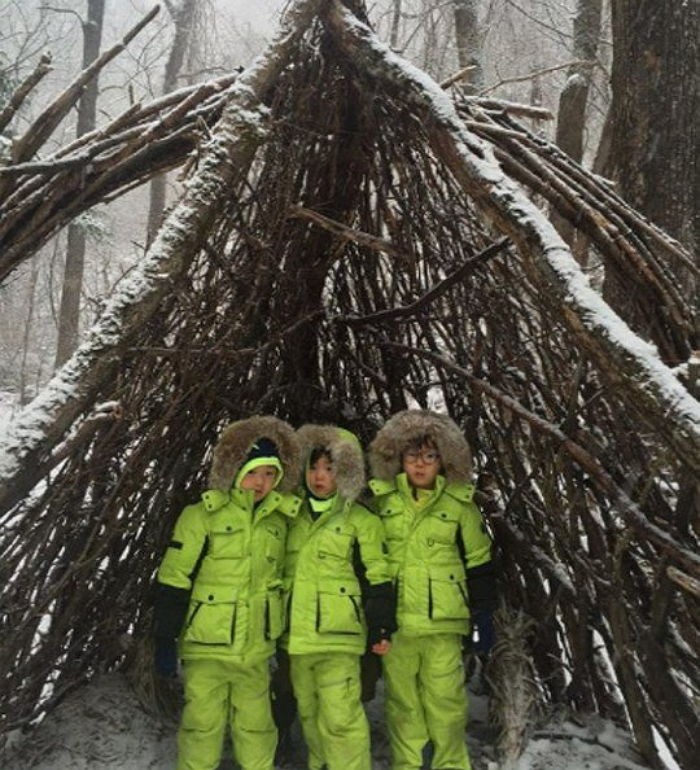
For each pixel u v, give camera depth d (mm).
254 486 2641
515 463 2941
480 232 2920
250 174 2902
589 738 2646
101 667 2865
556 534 2748
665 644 2445
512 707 2656
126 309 2279
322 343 3590
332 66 2881
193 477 3045
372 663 2910
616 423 2576
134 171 2805
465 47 8750
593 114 13102
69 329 10656
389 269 3451
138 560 2818
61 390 2174
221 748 2564
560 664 2818
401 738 2633
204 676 2533
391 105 2859
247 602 2537
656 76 4156
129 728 2662
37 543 2350
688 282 3547
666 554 2246
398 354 3477
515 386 2939
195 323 2607
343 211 3191
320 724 2549
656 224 4117
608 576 2576
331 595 2596
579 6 8352
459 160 2455
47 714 2654
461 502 2803
